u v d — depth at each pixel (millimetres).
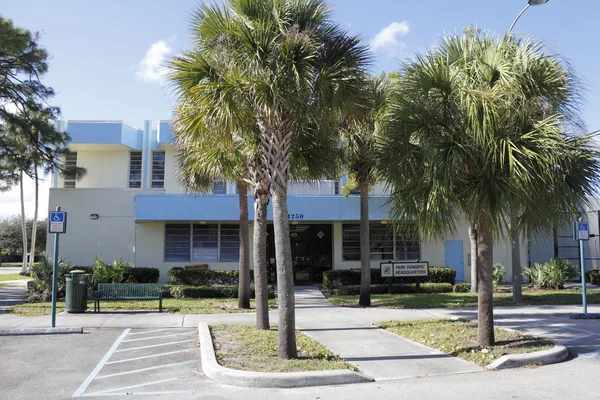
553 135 7492
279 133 7812
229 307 13945
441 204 8047
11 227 48312
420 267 17938
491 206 7602
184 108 8312
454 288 18562
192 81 7793
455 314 12664
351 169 14633
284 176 7844
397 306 14305
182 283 19625
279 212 7777
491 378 6949
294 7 7906
